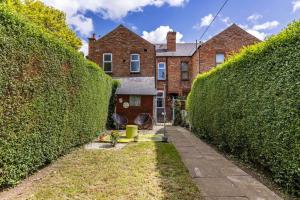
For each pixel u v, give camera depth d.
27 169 5.49
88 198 4.37
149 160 7.23
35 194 4.53
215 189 4.86
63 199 4.32
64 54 7.49
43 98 6.16
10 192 4.64
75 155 7.89
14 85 4.86
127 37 20.39
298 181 4.44
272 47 5.34
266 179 5.53
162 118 23.81
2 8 4.55
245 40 20.44
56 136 7.01
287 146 4.68
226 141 8.45
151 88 18.02
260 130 5.80
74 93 8.38
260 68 5.84
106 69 20.38
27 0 22.56
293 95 4.48
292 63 4.55
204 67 20.45
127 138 11.93
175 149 9.20
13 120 4.89
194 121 14.29
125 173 5.87
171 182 5.24
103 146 9.80
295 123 4.43
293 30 4.73
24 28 5.25
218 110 9.23
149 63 20.17
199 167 6.57
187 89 24.17
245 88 6.69
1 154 4.52
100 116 12.49
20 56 5.07
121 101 17.39
